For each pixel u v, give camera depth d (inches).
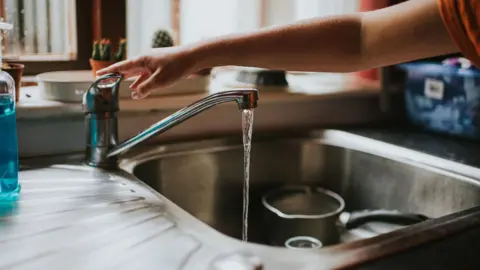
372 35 31.1
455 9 25.9
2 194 30.8
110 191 32.9
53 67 48.9
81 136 40.8
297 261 23.3
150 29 54.9
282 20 63.7
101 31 49.9
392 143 47.6
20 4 47.9
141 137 35.4
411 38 29.3
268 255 24.0
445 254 25.2
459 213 29.4
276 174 48.6
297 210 46.4
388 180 44.3
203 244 25.3
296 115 50.9
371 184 45.7
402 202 43.2
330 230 41.1
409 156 43.7
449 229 26.9
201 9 58.2
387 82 53.7
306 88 54.1
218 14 59.5
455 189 38.9
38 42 49.4
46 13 49.3
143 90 33.6
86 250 24.4
